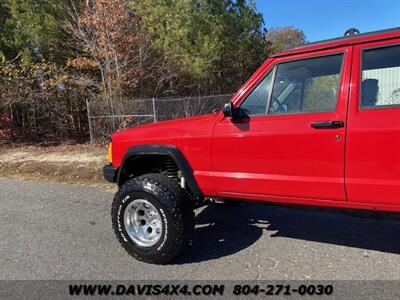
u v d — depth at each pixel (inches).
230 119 151.3
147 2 618.8
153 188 156.8
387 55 127.3
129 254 167.0
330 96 135.4
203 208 231.8
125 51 552.4
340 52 135.0
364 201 129.7
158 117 496.7
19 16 544.7
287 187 141.3
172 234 154.9
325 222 205.0
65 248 180.1
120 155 179.6
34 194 288.4
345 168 130.4
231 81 684.1
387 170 123.8
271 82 146.8
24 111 591.2
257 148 144.8
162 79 611.5
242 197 152.2
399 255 163.0
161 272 153.7
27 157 438.3
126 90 549.3
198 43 620.7
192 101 503.8
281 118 141.8
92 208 246.1
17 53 552.4
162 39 617.9
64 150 482.9
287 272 151.2
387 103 126.5
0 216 233.6
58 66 577.3
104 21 529.0
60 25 567.5
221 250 173.2
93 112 529.3
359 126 127.1
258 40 728.3
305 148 136.2
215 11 651.5
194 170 159.6
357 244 175.8
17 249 180.2
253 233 192.5
